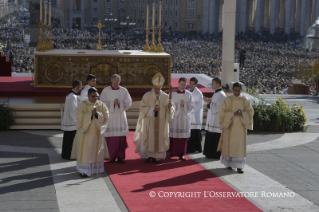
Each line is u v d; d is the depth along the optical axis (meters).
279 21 122.38
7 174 10.61
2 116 15.35
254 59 61.00
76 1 115.62
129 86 19.19
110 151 11.82
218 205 8.79
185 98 12.24
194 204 8.81
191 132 13.14
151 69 19.30
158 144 11.83
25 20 134.00
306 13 112.44
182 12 116.62
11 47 60.28
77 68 18.86
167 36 91.12
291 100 26.86
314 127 17.59
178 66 51.19
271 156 12.89
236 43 83.06
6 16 135.62
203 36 100.19
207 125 12.60
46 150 12.98
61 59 18.75
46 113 15.91
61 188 9.70
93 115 10.62
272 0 105.25
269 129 16.41
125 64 19.12
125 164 11.77
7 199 8.95
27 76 25.58
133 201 8.91
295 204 9.03
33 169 11.07
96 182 10.20
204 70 49.19
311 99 27.44
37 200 8.94
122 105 11.85
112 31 96.12
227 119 11.19
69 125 11.95
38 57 18.59
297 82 41.91
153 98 11.88
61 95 18.22
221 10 117.12
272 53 70.62
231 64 22.70
